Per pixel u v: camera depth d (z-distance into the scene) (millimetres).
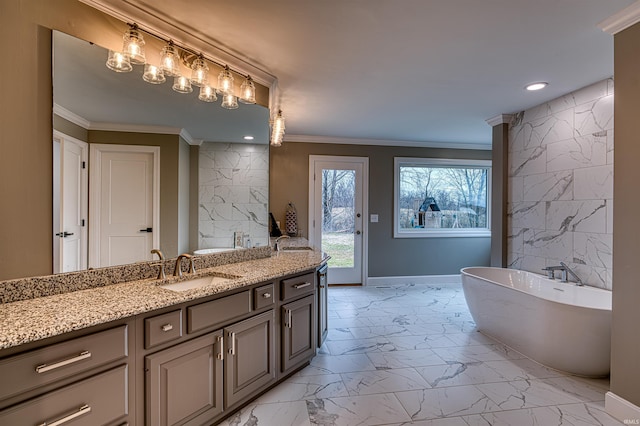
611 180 2680
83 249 1681
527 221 3508
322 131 4605
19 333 1066
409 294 4648
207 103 2283
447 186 5465
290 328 2281
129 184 1898
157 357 1448
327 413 1908
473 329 3291
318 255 2996
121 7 1694
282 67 2457
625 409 1814
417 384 2238
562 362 2381
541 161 3338
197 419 1631
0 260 1386
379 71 2537
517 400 2049
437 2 1667
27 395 1083
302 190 4957
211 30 1938
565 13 1771
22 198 1435
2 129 1378
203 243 2322
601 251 2748
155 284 1817
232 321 1825
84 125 1678
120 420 1324
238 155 2535
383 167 5191
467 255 5438
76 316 1238
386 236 5223
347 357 2658
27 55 1440
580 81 2744
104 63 1716
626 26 1812
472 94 3059
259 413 1905
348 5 1689
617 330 1883
